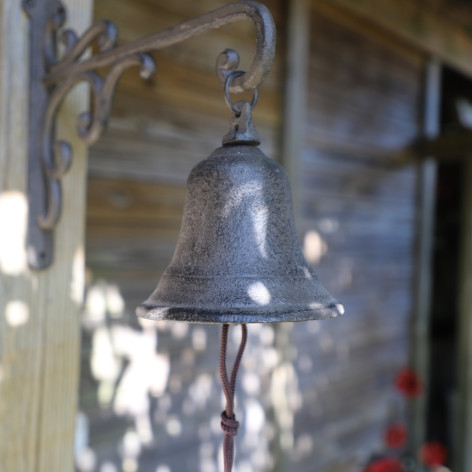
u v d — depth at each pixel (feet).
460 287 5.77
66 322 2.14
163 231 3.65
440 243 9.28
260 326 4.29
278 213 1.75
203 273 1.68
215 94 3.92
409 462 5.97
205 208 1.72
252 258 1.69
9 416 2.05
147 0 3.43
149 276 3.57
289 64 4.31
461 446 5.77
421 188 6.25
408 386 5.34
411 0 5.55
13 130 2.00
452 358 8.98
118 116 3.36
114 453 3.40
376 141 5.55
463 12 6.04
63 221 2.11
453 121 8.23
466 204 5.74
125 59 1.80
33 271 2.06
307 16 4.47
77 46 1.93
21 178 2.02
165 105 3.61
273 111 4.31
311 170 4.82
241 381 4.17
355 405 5.42
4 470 2.04
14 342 2.04
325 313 1.64
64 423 2.15
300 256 1.78
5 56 1.98
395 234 5.94
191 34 1.70
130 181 3.44
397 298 6.00
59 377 2.13
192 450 3.84
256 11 1.56
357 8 4.90
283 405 4.40
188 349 3.80
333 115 5.01
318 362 4.99
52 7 2.05
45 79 2.02
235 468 4.12
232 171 1.70
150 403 3.59
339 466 5.20
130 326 3.47
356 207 5.38
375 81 5.51
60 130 2.07
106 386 3.36
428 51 6.00
